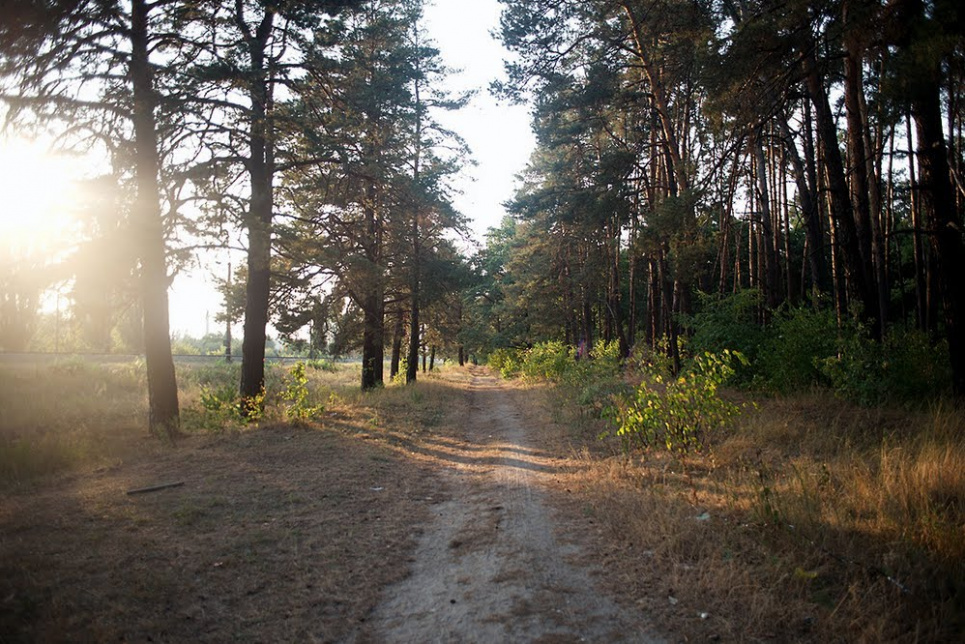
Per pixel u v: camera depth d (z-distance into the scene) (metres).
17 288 10.15
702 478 7.09
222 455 9.09
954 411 7.91
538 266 33.50
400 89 15.52
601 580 4.50
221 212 12.12
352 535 5.62
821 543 4.64
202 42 11.61
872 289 11.40
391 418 14.11
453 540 5.63
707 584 4.18
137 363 23.05
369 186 17.77
